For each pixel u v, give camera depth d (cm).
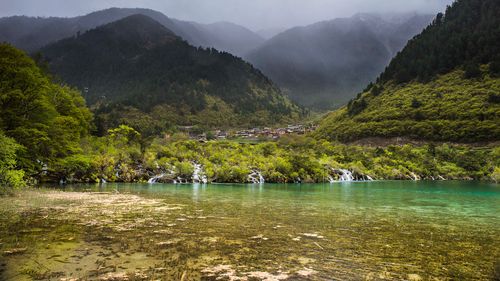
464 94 15250
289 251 1240
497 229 1797
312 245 1342
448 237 1570
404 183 7006
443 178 9494
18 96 3512
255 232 1573
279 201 3050
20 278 902
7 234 1408
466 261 1156
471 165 9875
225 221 1861
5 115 3588
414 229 1764
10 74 3650
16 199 2522
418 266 1088
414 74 19575
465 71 17350
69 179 4972
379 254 1229
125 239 1366
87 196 3000
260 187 5153
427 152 10925
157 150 7006
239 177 6359
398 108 15988
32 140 3825
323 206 2730
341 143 14650
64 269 983
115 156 5959
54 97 5184
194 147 7869
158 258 1114
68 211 2070
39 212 2000
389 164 9575
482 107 13538
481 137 11875
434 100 15575
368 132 14450
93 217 1870
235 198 3238
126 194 3344
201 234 1498
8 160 2819
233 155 7556
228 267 1031
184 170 6103
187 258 1121
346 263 1104
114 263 1049
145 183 5488
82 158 4678
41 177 4562
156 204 2562
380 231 1688
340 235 1558
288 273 988
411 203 3133
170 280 905
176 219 1881
